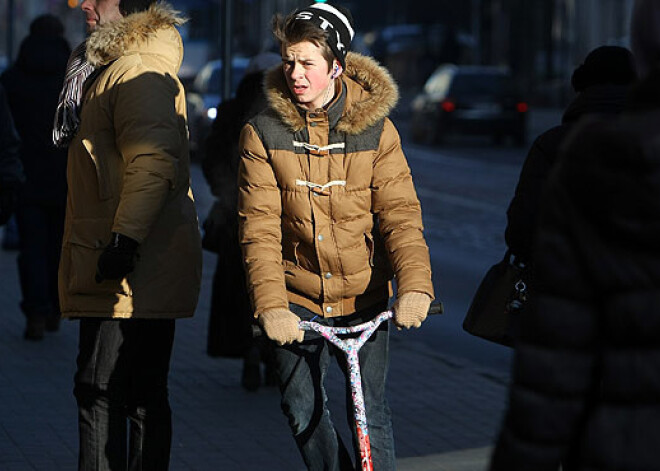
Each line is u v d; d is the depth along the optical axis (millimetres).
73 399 15836
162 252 10617
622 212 5602
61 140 10867
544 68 110000
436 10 163000
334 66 10008
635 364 5621
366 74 10188
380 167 10164
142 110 10281
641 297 5613
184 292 10695
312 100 9984
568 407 5723
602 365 5727
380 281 10352
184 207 10781
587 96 10219
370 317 10359
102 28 10586
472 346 20297
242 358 16812
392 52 147250
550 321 5750
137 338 10664
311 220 10078
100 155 10484
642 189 5555
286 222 10180
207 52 84688
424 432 14641
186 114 10945
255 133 10148
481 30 128750
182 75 82875
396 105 10344
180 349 19281
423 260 9953
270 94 10078
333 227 10125
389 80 10164
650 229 5566
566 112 10312
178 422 14859
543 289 5816
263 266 9844
